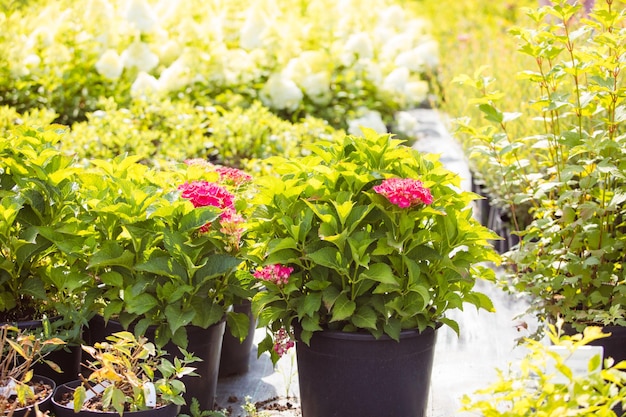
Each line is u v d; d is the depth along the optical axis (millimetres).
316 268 3490
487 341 4750
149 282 3469
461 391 4094
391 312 3406
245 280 3693
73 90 7535
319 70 8484
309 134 6824
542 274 4109
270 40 8141
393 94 8797
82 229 3643
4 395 2941
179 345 3422
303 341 3459
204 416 3623
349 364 3439
